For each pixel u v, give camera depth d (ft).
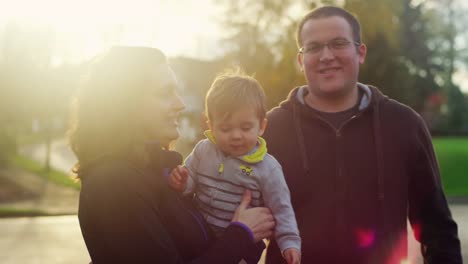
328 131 9.86
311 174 9.79
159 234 6.89
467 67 194.29
